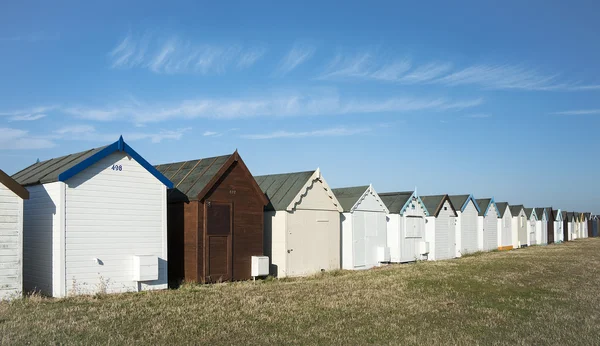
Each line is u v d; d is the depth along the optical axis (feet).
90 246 56.49
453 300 58.13
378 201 102.42
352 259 93.45
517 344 38.37
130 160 60.49
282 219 80.23
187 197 68.69
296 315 47.52
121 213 59.31
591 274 85.87
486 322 46.52
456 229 132.67
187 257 68.69
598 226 323.57
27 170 67.97
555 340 39.63
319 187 86.79
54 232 54.90
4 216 50.44
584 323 46.26
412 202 112.88
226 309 48.98
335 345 37.55
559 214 229.25
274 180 88.58
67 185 55.21
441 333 42.01
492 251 150.92
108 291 57.52
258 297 56.18
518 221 179.42
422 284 70.49
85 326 40.34
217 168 71.26
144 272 59.31
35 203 58.39
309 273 83.35
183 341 37.06
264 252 82.33
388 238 107.86
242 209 73.72
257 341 37.93
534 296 62.08
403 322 45.98
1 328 38.81
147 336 37.93
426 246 116.37
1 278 50.08
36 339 35.83
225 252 71.05
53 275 54.49
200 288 62.75
